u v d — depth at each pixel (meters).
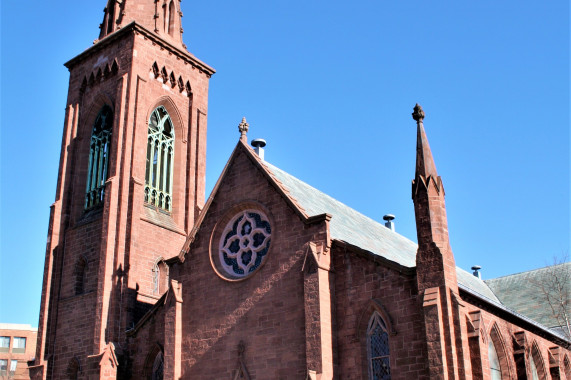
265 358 39.41
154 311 47.59
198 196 61.94
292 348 38.41
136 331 48.19
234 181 45.59
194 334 43.50
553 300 69.00
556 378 51.38
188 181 62.09
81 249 56.38
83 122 62.16
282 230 41.62
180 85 64.31
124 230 53.94
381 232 58.97
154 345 46.59
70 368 52.09
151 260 55.41
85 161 61.22
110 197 54.28
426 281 35.16
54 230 57.91
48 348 54.19
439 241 35.72
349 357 37.03
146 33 61.22
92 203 59.16
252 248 43.25
